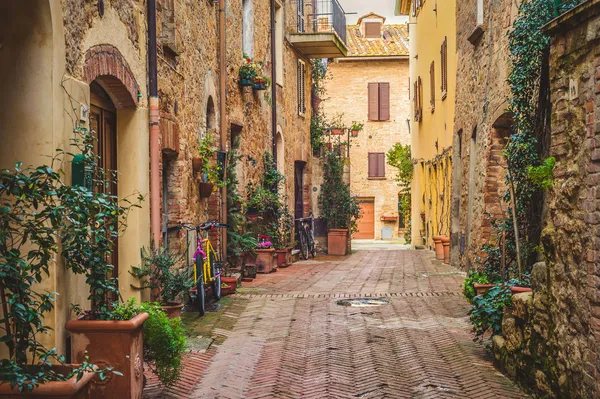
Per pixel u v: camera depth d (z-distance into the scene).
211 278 10.09
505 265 9.02
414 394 5.81
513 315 6.19
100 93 7.25
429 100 22.38
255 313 9.80
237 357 7.15
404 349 7.45
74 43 5.80
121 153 7.78
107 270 5.27
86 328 5.16
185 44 10.21
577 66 4.86
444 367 6.66
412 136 29.02
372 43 38.25
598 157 4.46
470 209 14.42
